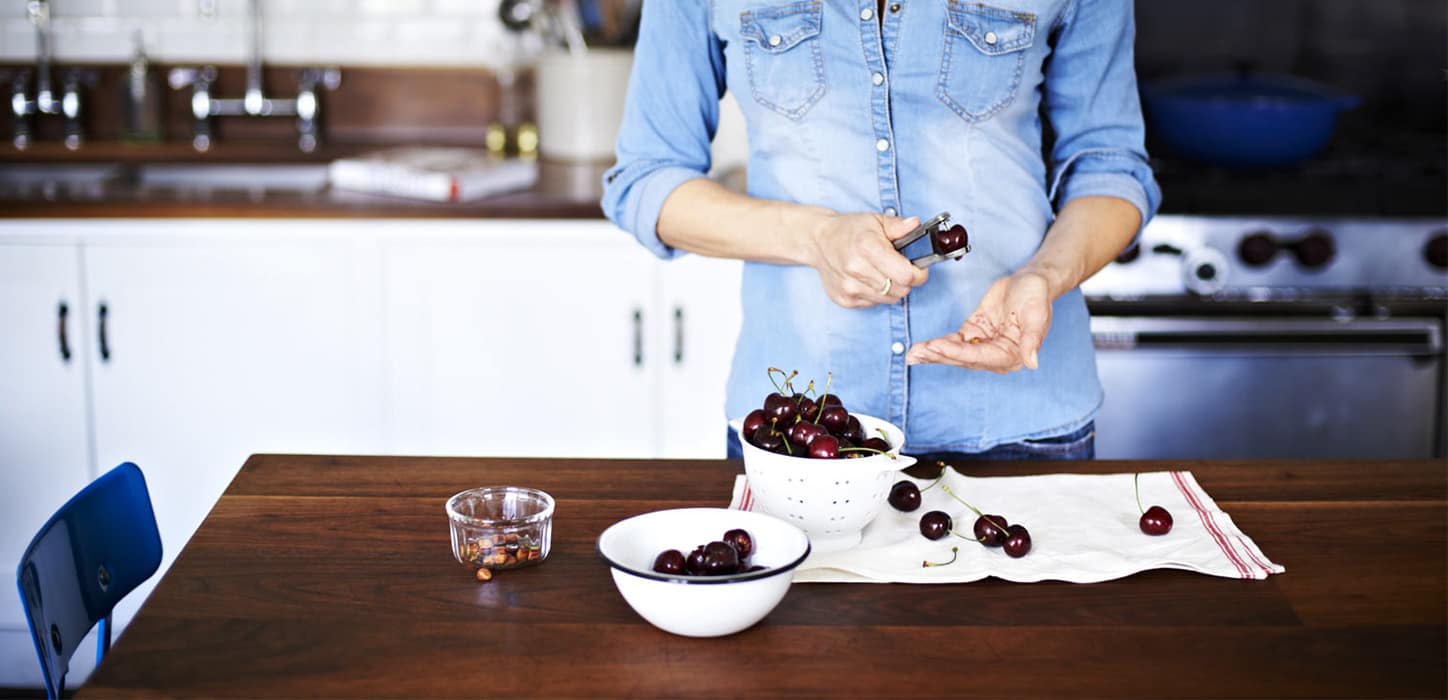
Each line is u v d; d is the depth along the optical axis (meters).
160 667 1.06
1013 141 1.63
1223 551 1.29
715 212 1.57
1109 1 1.62
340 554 1.27
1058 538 1.32
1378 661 1.10
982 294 1.63
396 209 2.65
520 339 2.74
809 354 1.65
